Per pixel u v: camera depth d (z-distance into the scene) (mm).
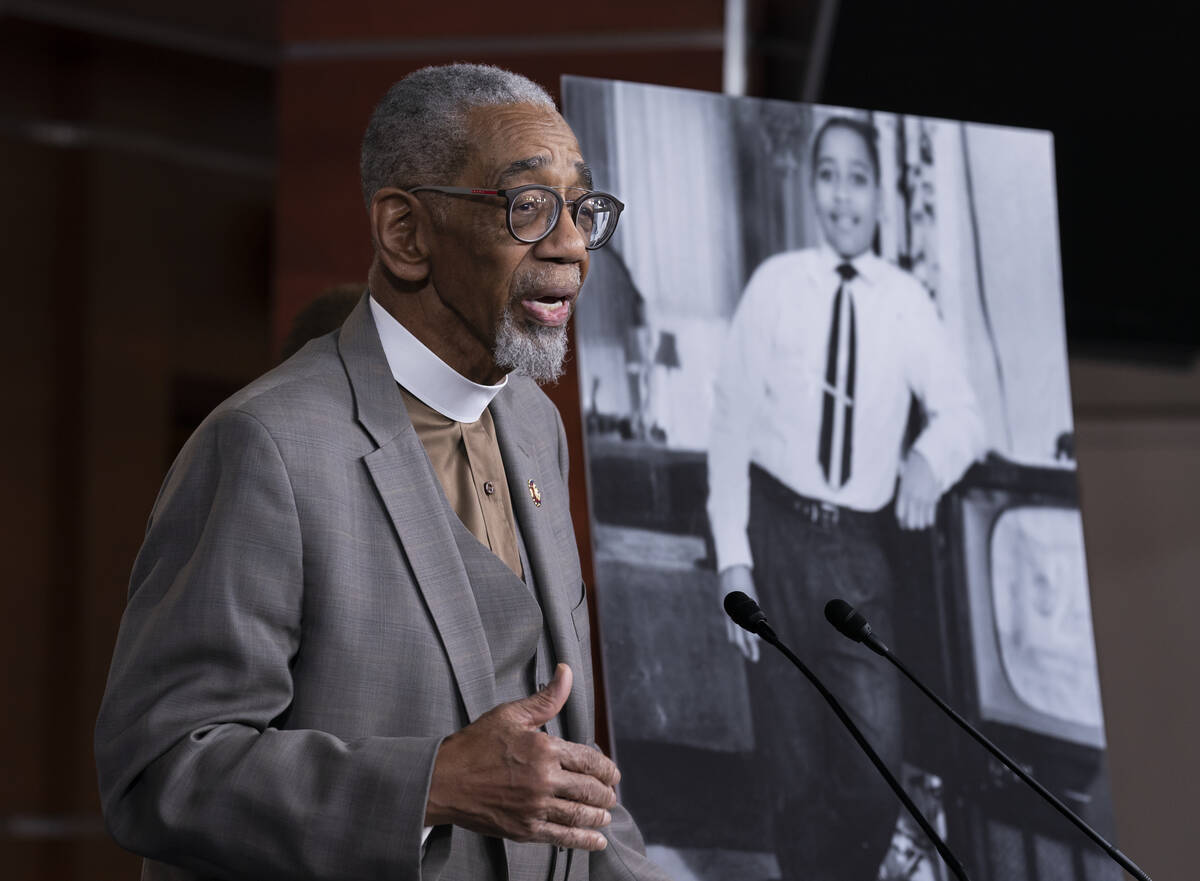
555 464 3992
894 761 5180
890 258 5625
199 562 3062
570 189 3467
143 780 2961
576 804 2918
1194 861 14234
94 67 11297
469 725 3014
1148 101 10328
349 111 8539
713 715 4961
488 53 8602
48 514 12031
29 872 11461
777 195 5473
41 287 12086
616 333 5121
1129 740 14414
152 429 12641
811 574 5223
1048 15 8789
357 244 8406
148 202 12570
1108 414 14930
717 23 8516
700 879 4793
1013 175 5898
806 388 5367
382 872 2822
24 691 11711
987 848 5219
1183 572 14773
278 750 2943
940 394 5566
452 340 3514
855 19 8602
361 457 3307
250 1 9906
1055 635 5543
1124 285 12688
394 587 3234
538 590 3596
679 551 5055
